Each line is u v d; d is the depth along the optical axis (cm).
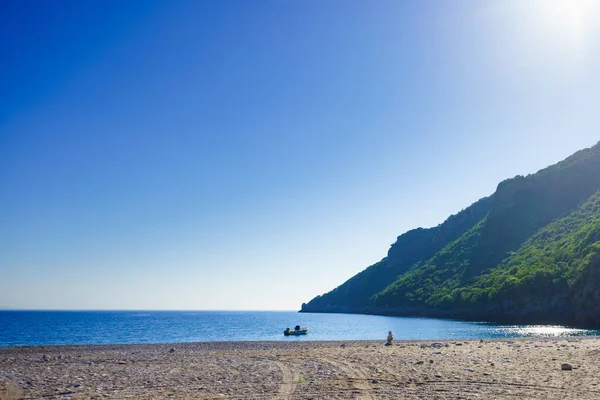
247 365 2417
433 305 18538
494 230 19050
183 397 1536
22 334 9300
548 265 12700
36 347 4559
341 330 9856
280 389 1666
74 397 1560
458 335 7375
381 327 11019
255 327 12794
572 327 10181
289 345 4419
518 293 12681
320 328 11000
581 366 2075
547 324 11462
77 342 6956
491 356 2608
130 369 2341
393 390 1603
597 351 2644
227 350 3766
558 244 14088
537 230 17350
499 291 13512
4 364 2714
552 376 1808
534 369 2017
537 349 3000
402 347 3531
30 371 2294
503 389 1573
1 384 1853
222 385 1772
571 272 11094
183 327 12912
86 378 2011
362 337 7406
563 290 11175
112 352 3756
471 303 15162
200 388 1709
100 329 11706
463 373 1942
